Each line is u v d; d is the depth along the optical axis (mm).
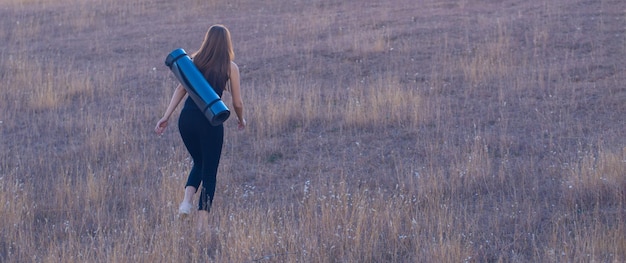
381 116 8336
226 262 4852
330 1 16656
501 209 5777
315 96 9164
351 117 8281
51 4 18172
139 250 4922
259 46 12633
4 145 8109
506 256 4895
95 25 15719
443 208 5652
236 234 5059
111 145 7762
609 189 5844
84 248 5164
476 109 8641
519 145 7305
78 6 17641
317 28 13758
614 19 12453
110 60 12500
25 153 7809
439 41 12016
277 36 13406
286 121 8367
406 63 10906
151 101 9781
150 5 17422
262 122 8266
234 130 8203
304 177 6840
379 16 14477
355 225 5391
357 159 7250
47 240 5414
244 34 13820
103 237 5344
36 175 7078
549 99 8742
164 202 6008
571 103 8492
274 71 10945
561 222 5398
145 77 11078
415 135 7840
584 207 5691
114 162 7418
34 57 12875
